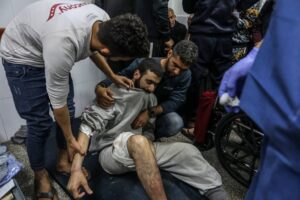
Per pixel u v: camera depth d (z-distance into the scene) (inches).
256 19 71.5
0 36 63.4
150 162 46.1
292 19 14.8
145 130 63.3
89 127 51.6
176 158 54.0
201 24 71.1
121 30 33.6
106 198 52.1
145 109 58.3
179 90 66.0
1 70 68.7
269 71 16.0
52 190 55.7
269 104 15.7
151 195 46.5
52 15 39.4
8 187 47.9
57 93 41.1
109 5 70.1
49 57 37.6
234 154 64.2
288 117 14.3
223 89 23.3
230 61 76.2
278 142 15.5
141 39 34.4
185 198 52.9
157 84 57.6
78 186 46.5
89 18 38.9
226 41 72.2
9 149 72.2
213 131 69.2
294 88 14.0
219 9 67.3
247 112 17.3
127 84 53.6
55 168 62.0
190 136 78.4
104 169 57.1
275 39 15.5
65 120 45.3
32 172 63.7
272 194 17.0
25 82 46.2
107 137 56.4
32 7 42.9
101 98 52.4
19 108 48.9
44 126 50.4
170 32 76.9
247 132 59.1
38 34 40.8
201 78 75.4
